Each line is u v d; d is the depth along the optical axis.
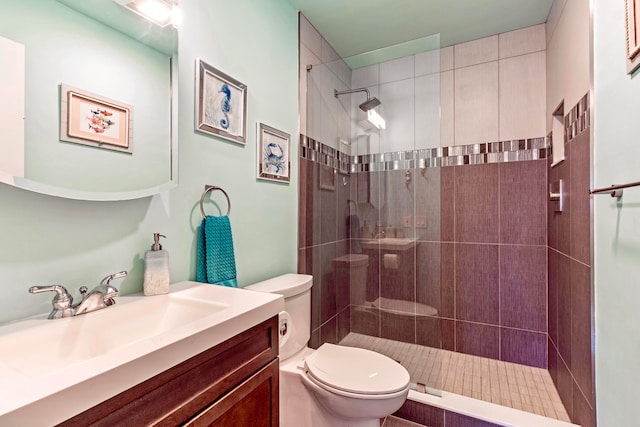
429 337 1.94
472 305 2.19
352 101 2.13
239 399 0.78
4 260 0.72
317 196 2.05
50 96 0.79
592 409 1.20
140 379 0.55
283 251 1.75
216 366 0.72
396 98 2.02
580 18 1.36
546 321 1.99
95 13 0.89
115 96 0.93
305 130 1.95
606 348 1.12
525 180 2.05
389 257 2.07
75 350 0.72
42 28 0.78
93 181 0.88
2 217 0.71
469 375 1.91
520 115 2.06
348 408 1.15
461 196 2.23
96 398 0.49
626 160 0.98
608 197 1.11
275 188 1.68
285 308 1.40
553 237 1.84
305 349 1.52
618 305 1.04
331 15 1.92
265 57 1.60
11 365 0.61
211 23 1.27
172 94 1.09
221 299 0.93
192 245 1.19
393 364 1.34
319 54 2.11
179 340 0.62
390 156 2.06
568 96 1.52
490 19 1.96
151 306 0.91
